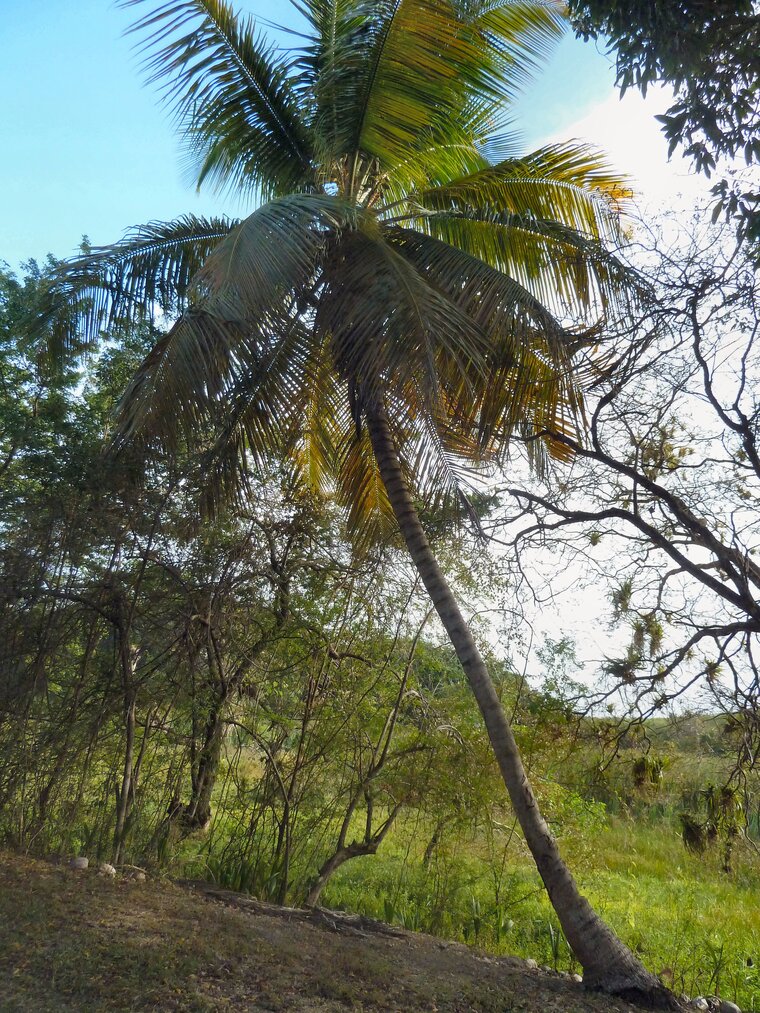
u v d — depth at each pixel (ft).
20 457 29.37
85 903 21.68
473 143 30.45
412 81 27.68
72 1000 15.92
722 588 24.53
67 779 27.40
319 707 29.60
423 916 29.25
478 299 24.57
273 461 31.40
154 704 28.48
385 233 27.53
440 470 24.11
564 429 28.07
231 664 29.48
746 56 18.16
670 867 41.06
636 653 25.68
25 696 26.14
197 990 17.38
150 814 29.68
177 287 29.58
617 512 26.63
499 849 32.50
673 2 17.95
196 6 26.89
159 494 27.73
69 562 27.17
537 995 20.90
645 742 26.35
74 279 28.86
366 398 23.94
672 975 26.35
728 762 25.44
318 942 22.77
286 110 29.19
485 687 24.30
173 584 28.07
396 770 29.50
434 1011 18.78
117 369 32.76
